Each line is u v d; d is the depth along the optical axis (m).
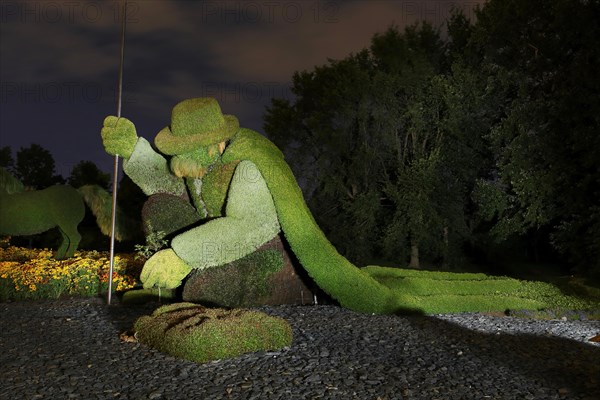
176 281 8.70
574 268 17.30
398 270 11.98
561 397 5.12
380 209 24.19
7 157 32.44
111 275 9.52
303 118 27.17
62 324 7.58
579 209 17.36
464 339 7.32
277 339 6.39
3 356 5.98
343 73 24.92
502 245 24.56
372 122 24.61
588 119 16.78
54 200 12.41
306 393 5.00
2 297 10.02
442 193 22.61
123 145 9.42
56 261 11.12
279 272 9.27
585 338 7.91
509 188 19.59
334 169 25.20
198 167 9.02
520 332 8.08
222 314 6.59
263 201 8.78
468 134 21.97
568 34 16.91
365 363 5.95
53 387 5.05
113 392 4.97
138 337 6.64
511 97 21.03
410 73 23.22
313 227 8.98
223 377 5.37
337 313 8.59
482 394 5.14
